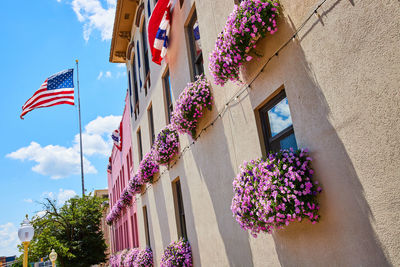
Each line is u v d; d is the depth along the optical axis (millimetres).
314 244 3408
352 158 2869
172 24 8430
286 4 3707
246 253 5023
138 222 14750
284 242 3982
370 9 2621
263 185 3521
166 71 9539
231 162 5449
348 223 2936
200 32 6527
